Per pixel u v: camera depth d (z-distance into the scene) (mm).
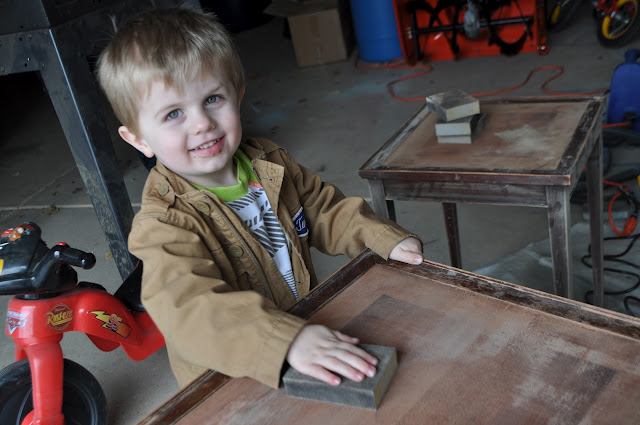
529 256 2018
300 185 1088
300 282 1031
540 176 1174
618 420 573
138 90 814
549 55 3695
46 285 1308
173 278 788
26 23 1596
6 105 4523
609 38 3578
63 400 1455
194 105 824
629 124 2568
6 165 3592
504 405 609
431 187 1326
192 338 729
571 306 732
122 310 1474
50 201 3068
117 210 1815
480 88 3457
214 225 919
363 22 4078
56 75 1647
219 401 684
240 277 948
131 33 826
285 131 3420
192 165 859
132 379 1807
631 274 1861
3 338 2057
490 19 3707
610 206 2107
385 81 3857
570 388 617
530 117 1462
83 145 1730
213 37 841
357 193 2635
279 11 4273
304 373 667
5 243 1308
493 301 767
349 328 755
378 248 910
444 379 654
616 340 670
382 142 3059
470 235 2223
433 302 785
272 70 4461
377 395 633
